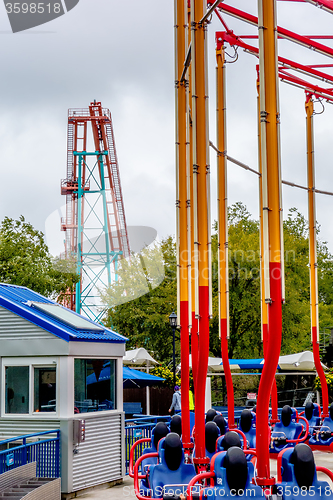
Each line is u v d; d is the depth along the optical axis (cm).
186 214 1330
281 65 1728
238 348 4006
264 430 817
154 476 845
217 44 1706
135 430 1656
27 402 1355
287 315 3997
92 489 1370
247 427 1319
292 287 4159
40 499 1023
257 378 4369
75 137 5797
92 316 4094
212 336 3978
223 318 1670
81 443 1346
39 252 4388
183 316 1273
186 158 1345
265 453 816
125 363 2984
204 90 1149
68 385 1325
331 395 3356
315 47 1555
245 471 710
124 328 4181
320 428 1778
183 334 1263
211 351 4072
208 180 1145
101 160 5691
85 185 5559
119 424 1508
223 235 1697
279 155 869
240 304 3822
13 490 1002
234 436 838
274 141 869
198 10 1154
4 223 4478
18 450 1090
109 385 1494
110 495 1316
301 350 4203
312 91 1956
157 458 980
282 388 4281
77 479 1314
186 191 1337
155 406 3256
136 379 2512
